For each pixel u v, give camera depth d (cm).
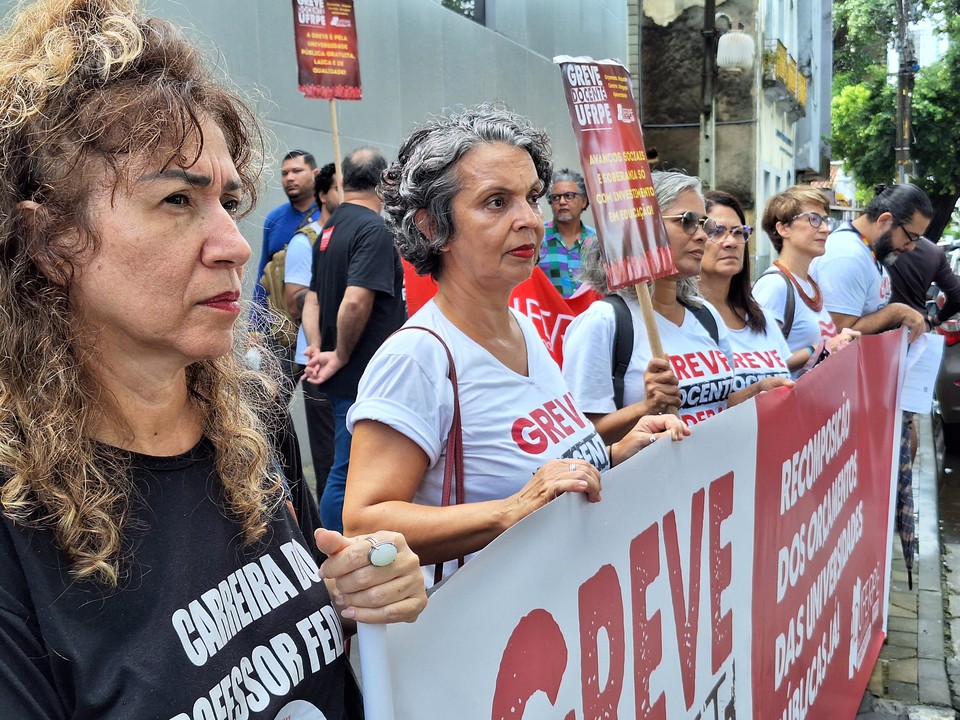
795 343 412
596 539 149
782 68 1673
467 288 184
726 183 1562
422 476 173
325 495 396
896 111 2245
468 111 191
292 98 625
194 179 99
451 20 878
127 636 93
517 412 180
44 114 95
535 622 132
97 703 90
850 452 326
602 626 151
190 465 107
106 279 97
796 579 262
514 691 128
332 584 121
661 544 173
